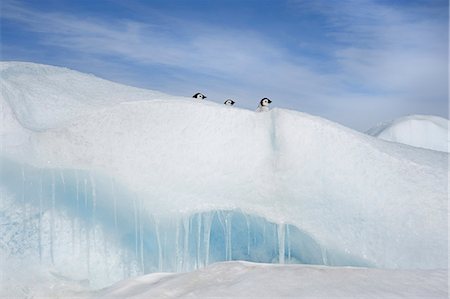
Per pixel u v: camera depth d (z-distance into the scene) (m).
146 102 10.86
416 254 9.01
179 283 6.46
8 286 8.38
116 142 10.26
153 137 10.46
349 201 9.80
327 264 9.56
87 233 9.67
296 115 10.69
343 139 10.42
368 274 6.46
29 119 10.33
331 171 10.12
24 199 9.49
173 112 10.84
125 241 9.85
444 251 8.88
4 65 12.20
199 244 9.84
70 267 9.32
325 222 9.70
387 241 9.28
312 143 10.40
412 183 9.93
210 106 11.09
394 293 5.59
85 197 9.82
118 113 10.57
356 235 9.46
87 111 10.58
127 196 9.90
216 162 10.44
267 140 10.73
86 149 10.05
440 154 12.05
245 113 11.09
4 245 9.12
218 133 10.72
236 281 6.25
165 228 9.76
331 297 5.39
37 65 12.93
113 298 6.43
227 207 10.00
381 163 10.20
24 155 9.63
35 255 9.24
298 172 10.24
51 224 9.52
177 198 9.92
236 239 10.37
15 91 10.63
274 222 9.88
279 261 9.83
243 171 10.41
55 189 9.74
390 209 9.59
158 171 10.15
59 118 10.62
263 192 10.24
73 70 13.60
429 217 9.41
